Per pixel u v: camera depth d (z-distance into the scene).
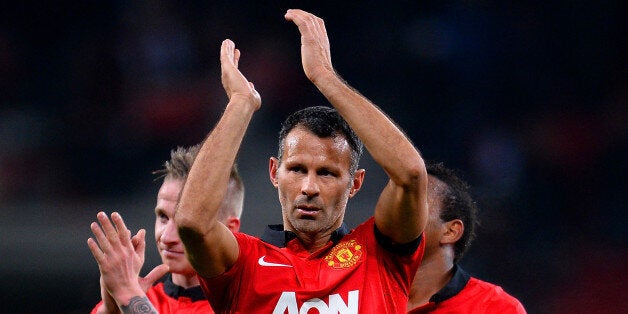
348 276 10.88
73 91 37.53
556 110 36.78
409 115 37.66
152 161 36.31
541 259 32.91
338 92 10.91
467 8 38.19
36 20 38.34
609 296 31.94
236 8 38.31
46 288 31.30
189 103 37.47
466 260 32.62
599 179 35.06
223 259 10.72
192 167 10.55
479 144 36.72
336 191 10.93
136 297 10.75
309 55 11.35
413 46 38.25
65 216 34.94
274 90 36.91
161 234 15.34
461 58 37.81
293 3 38.44
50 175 35.81
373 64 38.16
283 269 10.92
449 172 15.20
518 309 14.39
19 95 37.47
